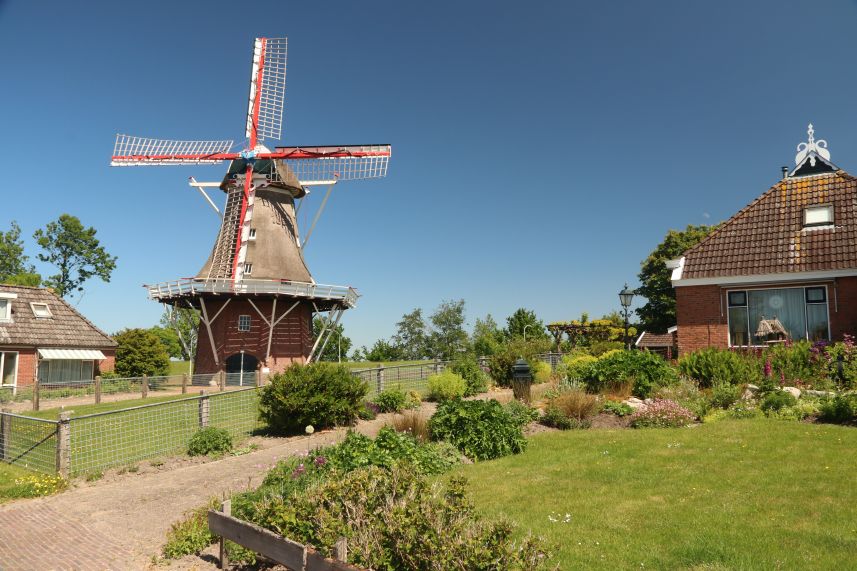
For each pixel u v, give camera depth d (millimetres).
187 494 9672
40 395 26406
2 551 7406
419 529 4969
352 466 8922
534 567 4742
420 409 17516
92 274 59656
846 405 12055
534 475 9312
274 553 5539
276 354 32094
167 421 16234
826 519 6617
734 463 9219
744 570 5418
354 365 47219
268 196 34500
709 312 20094
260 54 35844
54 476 11086
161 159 33875
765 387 14922
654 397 15617
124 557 7031
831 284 18359
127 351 36625
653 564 5719
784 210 20406
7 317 31281
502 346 28406
